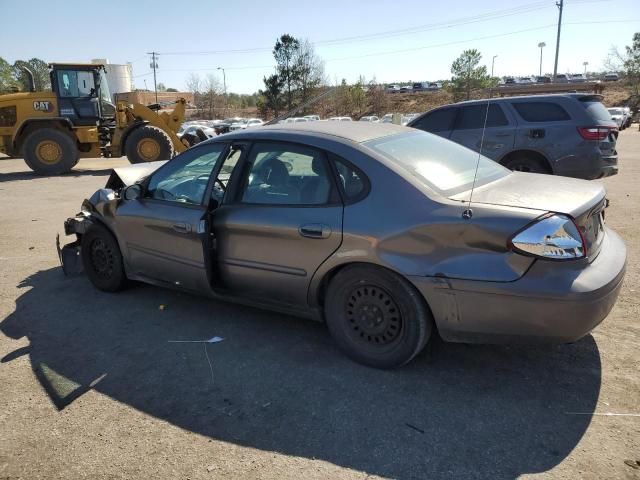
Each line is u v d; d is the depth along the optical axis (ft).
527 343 9.31
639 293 13.83
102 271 15.87
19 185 43.75
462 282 9.32
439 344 11.73
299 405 9.71
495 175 11.88
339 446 8.54
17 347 12.52
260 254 11.76
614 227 20.70
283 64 170.30
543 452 8.15
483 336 9.53
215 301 14.92
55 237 23.21
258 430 9.04
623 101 183.62
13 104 51.03
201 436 8.95
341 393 10.03
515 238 8.91
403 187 10.14
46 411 9.85
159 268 13.96
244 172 12.25
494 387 9.99
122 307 14.75
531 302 8.88
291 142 11.65
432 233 9.57
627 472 7.62
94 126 52.65
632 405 9.18
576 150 24.91
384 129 12.61
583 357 10.84
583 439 8.39
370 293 10.54
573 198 9.85
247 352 11.85
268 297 12.01
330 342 12.16
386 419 9.17
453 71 165.58
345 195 10.64
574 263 8.94
